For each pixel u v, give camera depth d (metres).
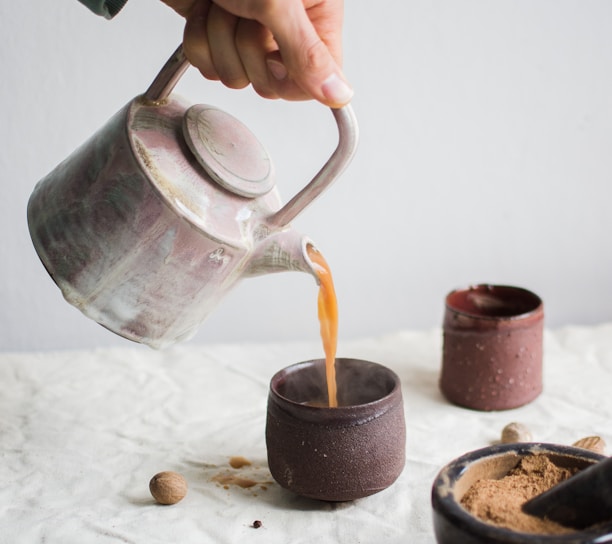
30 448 0.74
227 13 0.58
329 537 0.62
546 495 0.53
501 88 0.96
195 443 0.75
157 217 0.56
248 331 1.00
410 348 0.94
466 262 1.01
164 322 0.60
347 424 0.62
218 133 0.59
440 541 0.53
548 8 0.94
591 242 1.02
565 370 0.87
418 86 0.95
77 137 0.90
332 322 0.64
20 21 0.86
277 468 0.65
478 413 0.79
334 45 0.64
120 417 0.79
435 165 0.97
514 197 0.99
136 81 0.90
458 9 0.93
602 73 0.96
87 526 0.63
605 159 0.99
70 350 0.96
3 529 0.63
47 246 0.59
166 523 0.64
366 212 0.98
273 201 0.61
